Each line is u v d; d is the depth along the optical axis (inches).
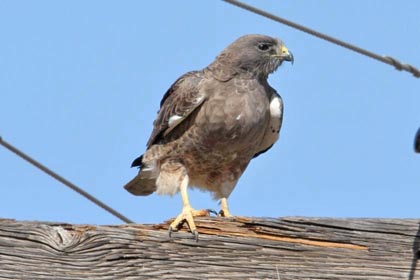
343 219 366.6
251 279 354.0
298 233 363.3
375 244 363.9
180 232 357.7
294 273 357.4
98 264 344.8
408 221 367.6
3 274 336.2
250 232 361.4
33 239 343.0
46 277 339.0
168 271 350.3
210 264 354.6
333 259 360.2
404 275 359.6
